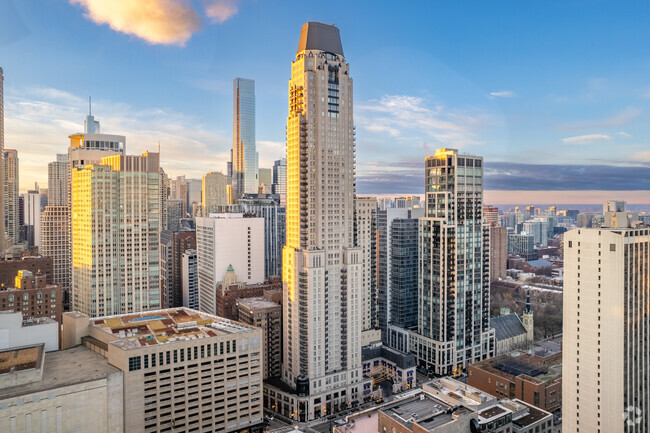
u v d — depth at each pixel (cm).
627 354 17900
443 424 16538
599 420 18250
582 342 18712
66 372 19638
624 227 19050
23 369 18038
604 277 17950
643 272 18338
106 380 19100
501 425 19625
